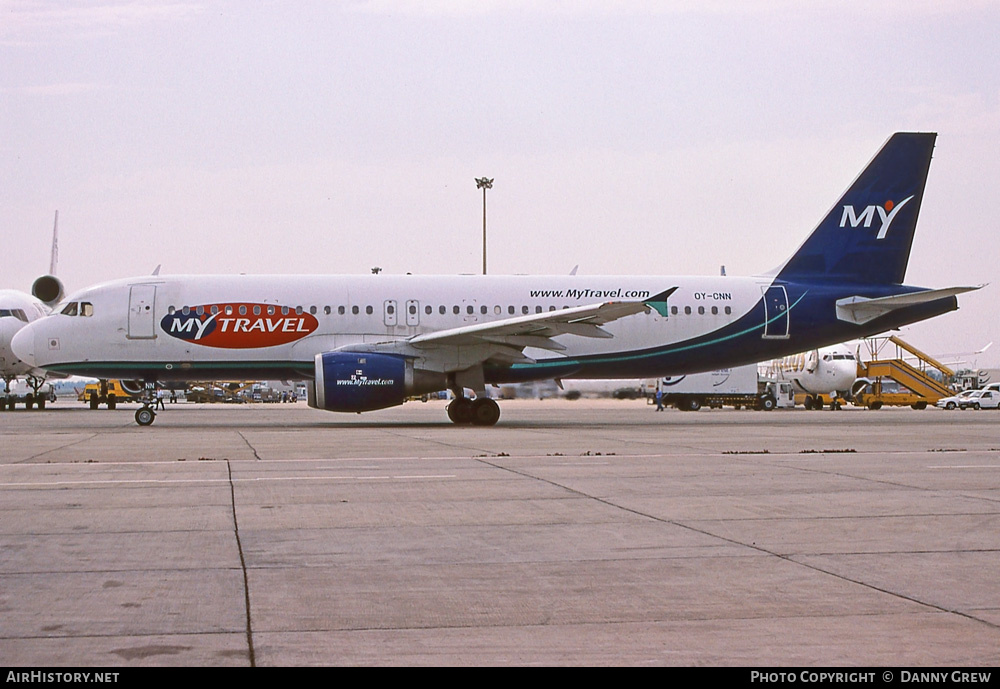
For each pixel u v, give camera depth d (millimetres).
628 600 9688
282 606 9422
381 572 10906
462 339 39344
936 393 91750
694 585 10289
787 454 25203
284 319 40594
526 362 41781
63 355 40250
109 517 14516
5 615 9055
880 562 11414
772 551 12055
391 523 14055
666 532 13344
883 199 45969
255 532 13312
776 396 84875
